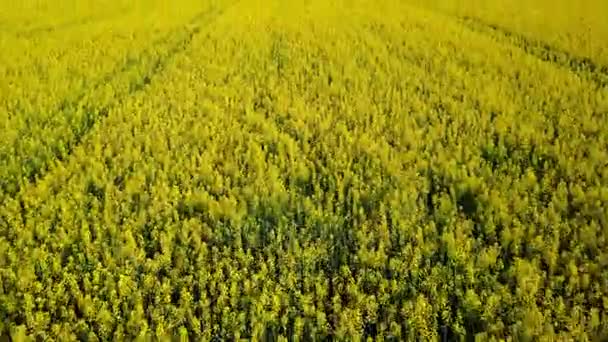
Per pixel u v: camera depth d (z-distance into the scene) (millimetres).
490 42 21000
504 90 17281
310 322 9758
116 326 9836
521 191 12742
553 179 13414
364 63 19609
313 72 18766
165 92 17453
